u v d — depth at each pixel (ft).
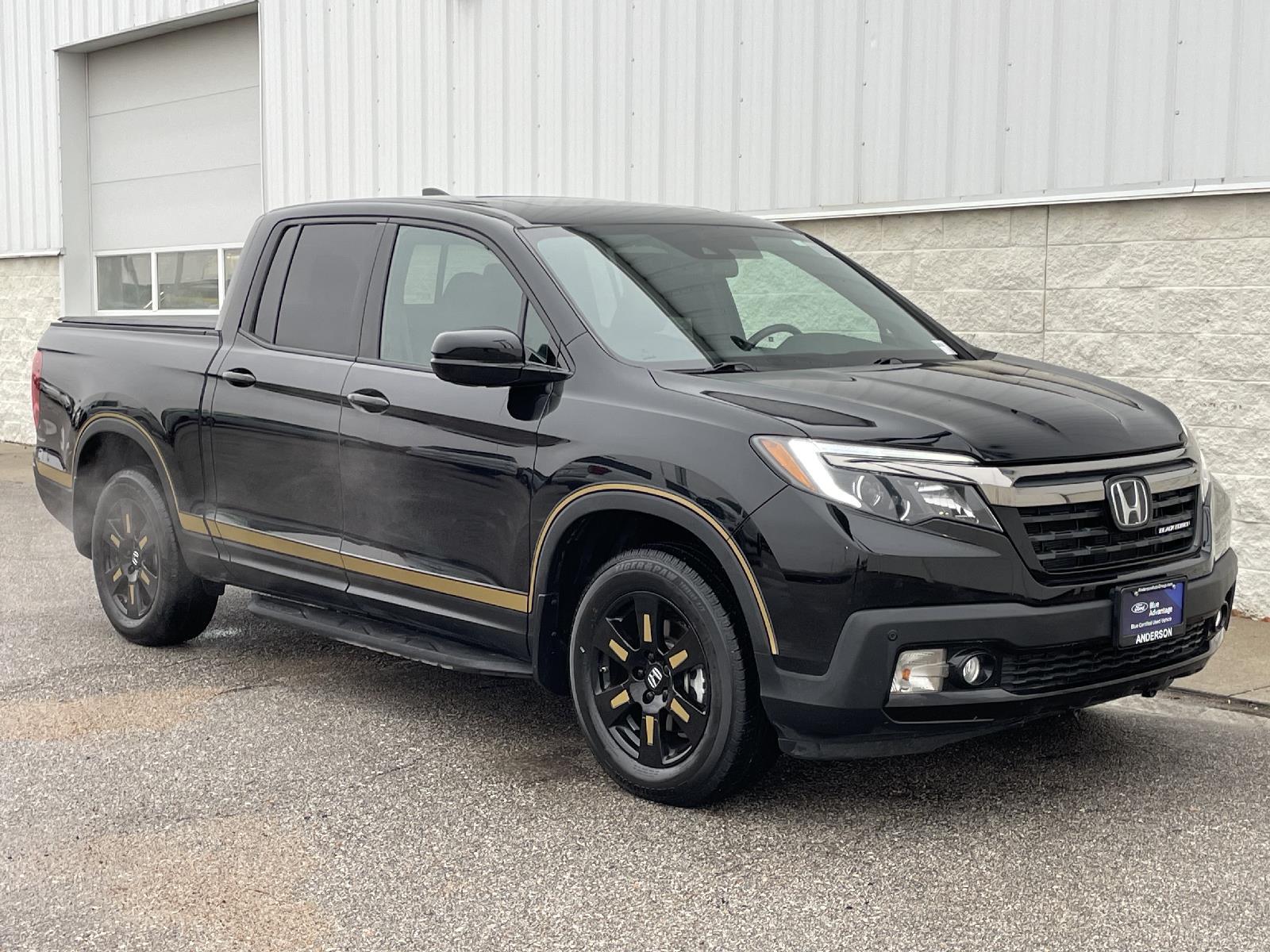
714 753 13.30
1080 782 14.65
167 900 11.72
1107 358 23.06
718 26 28.04
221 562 18.56
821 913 11.46
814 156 26.63
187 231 45.65
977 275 24.50
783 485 12.62
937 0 24.57
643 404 13.84
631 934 11.08
